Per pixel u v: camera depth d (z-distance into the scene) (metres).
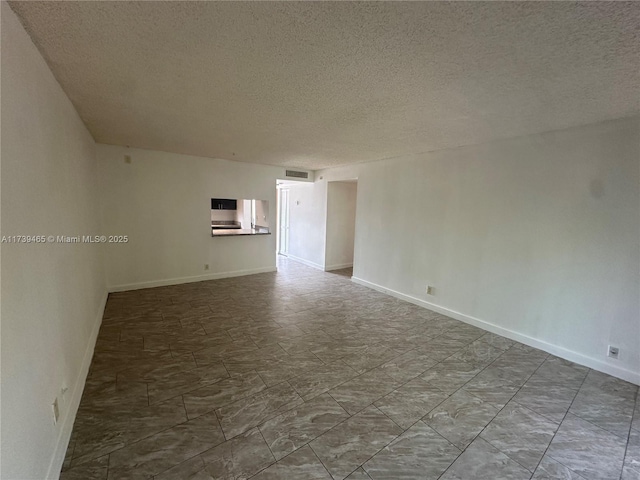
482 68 1.71
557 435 1.92
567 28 1.30
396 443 1.82
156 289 4.79
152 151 4.64
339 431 1.90
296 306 4.27
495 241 3.45
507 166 3.30
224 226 6.88
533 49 1.49
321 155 4.70
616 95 2.01
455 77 1.84
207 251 5.44
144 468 1.58
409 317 3.95
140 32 1.43
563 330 2.93
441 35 1.40
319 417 2.02
